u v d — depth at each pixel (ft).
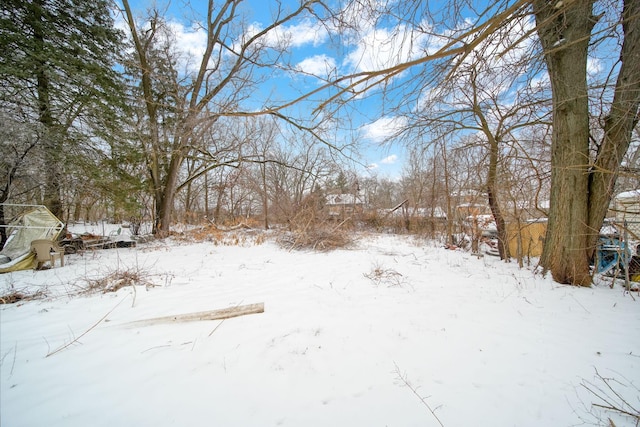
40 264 18.25
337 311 11.08
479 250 27.14
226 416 5.58
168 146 34.14
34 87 24.52
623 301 11.91
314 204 40.65
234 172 54.90
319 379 6.75
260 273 17.93
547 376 6.79
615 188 14.40
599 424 5.33
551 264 15.88
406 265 20.92
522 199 21.59
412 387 6.45
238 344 8.36
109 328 9.30
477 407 5.82
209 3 31.35
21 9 24.35
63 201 28.50
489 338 8.71
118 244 30.83
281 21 17.44
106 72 29.09
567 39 12.78
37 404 5.84
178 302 11.89
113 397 6.09
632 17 6.66
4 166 22.00
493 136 22.53
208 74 34.47
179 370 7.06
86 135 27.17
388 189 78.02
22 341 8.43
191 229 47.39
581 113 14.15
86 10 27.73
